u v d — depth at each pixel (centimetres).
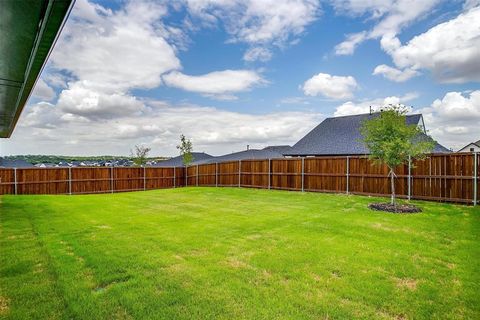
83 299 366
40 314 334
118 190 2203
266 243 615
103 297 372
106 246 589
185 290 393
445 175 1122
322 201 1228
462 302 370
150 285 407
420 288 409
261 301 366
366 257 529
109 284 414
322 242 623
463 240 643
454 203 1098
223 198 1424
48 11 340
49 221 859
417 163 1201
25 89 685
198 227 770
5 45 449
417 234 691
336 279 436
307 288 404
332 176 1485
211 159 3809
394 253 553
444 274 456
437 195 1144
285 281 427
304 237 663
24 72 585
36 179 1886
